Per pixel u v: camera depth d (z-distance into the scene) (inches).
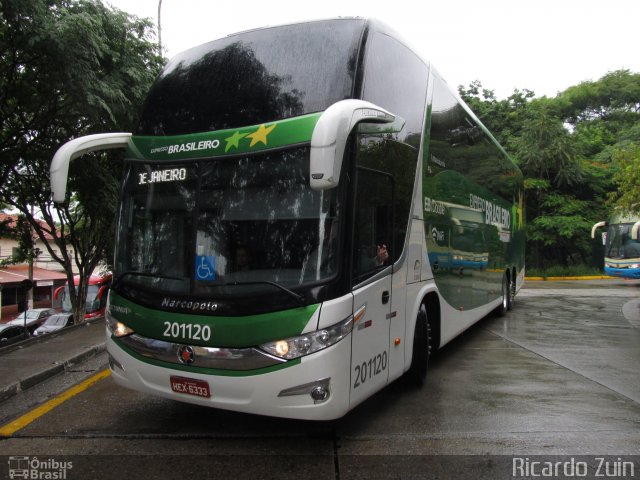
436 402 207.8
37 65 365.4
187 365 153.5
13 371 246.7
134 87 418.9
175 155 170.2
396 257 187.8
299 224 150.3
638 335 370.9
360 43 170.6
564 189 1160.8
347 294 148.8
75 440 167.8
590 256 1152.8
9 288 1382.9
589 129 1405.0
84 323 426.3
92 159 515.8
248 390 145.6
